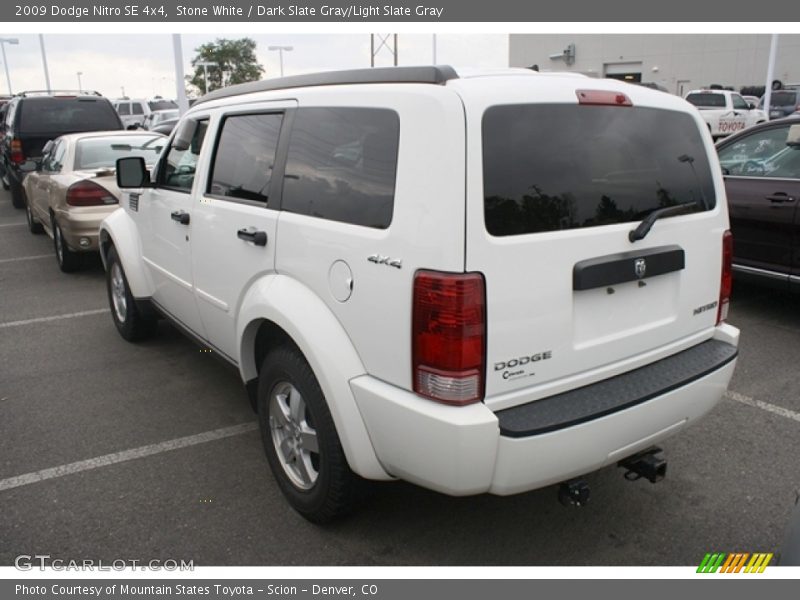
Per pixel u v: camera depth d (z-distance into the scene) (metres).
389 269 2.44
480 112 2.30
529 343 2.45
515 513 3.22
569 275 2.52
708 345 3.15
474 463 2.33
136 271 4.96
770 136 6.07
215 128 3.78
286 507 3.28
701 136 3.12
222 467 3.65
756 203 5.91
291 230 2.93
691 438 3.90
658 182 2.85
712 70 40.44
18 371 5.05
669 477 3.50
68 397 4.57
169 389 4.69
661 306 2.91
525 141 2.42
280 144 3.15
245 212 3.29
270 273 3.12
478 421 2.29
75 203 7.40
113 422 4.20
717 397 3.05
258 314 3.06
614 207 2.66
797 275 5.72
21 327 6.12
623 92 2.78
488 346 2.34
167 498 3.37
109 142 8.44
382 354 2.52
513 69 2.71
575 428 2.44
